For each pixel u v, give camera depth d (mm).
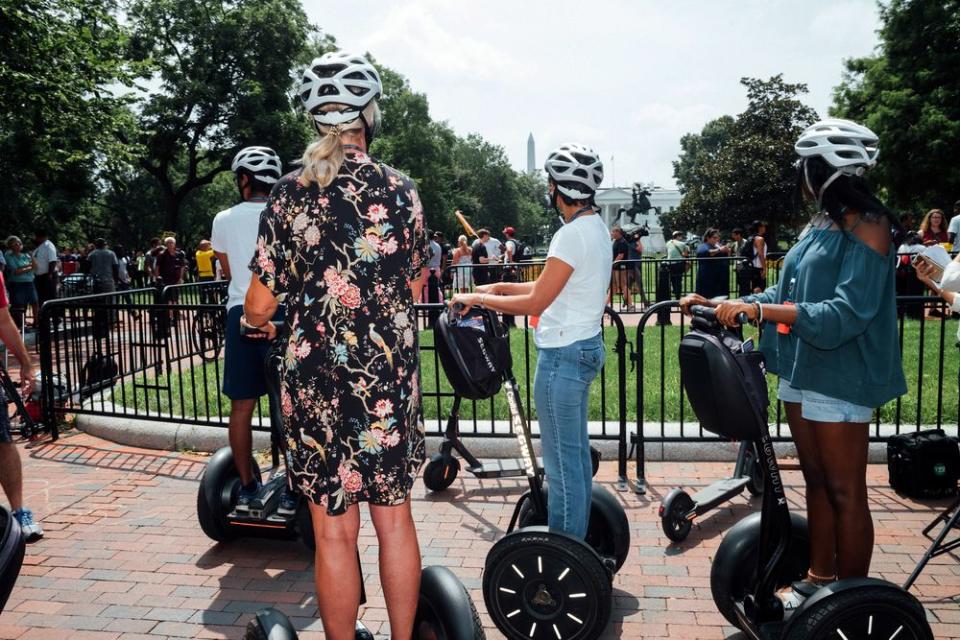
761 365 2732
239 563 4148
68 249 36031
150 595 3789
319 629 3447
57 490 5332
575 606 2977
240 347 4039
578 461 3205
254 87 32188
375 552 4215
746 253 14984
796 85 40938
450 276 13750
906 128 26656
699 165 42312
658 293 13695
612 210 81750
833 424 2729
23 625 3506
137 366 9742
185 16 32219
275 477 4375
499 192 95062
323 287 2234
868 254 2600
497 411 6738
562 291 3131
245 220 4016
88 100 17031
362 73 2326
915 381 7520
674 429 5895
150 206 52156
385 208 2277
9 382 4602
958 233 10992
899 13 27297
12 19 14469
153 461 5945
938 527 4312
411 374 2338
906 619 2514
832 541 2959
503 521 4605
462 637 2389
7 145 16828
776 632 2822
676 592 3697
